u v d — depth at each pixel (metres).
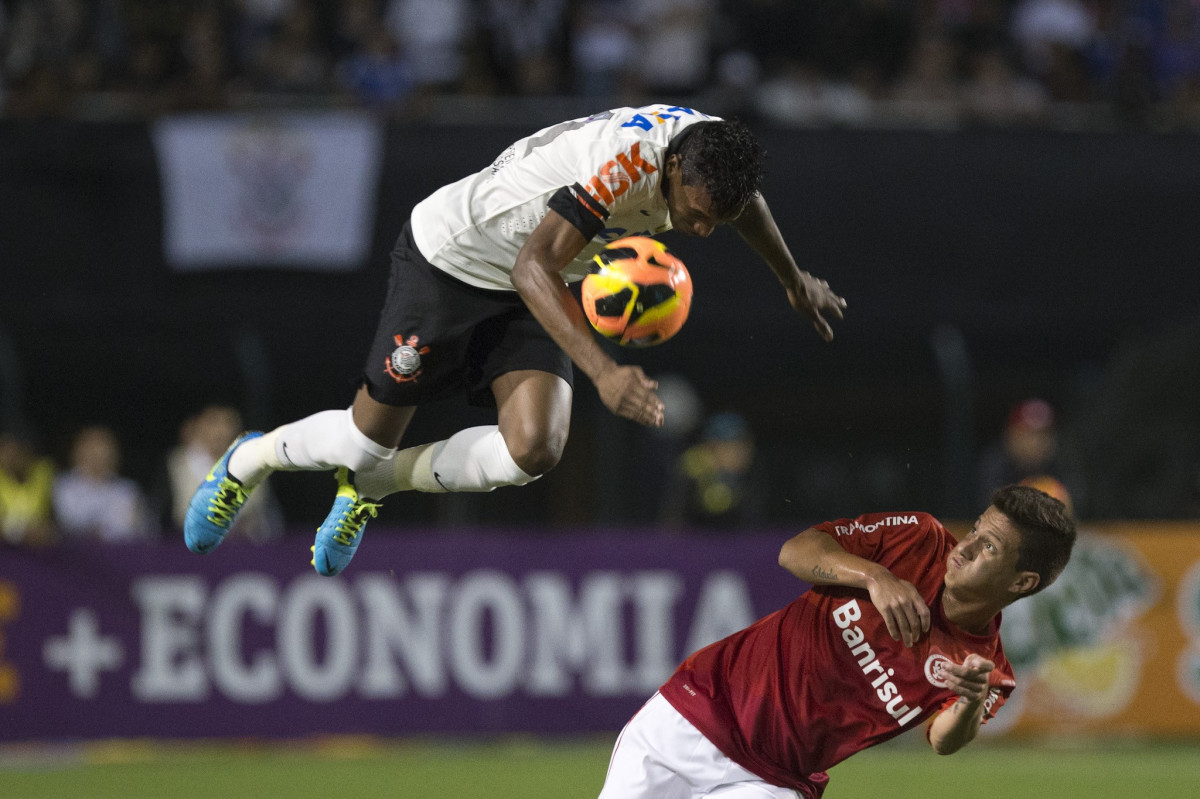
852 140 41.41
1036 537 12.84
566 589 31.38
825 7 46.88
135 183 39.00
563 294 13.05
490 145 40.28
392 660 30.69
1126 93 45.47
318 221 39.44
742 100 41.38
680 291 15.38
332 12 44.94
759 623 14.33
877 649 13.65
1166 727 32.41
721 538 32.03
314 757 30.45
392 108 42.31
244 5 44.25
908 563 13.69
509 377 14.98
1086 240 42.03
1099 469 41.06
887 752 32.94
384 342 15.12
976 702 12.86
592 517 39.72
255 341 37.97
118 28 43.81
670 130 13.82
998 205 41.78
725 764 13.89
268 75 42.31
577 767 28.83
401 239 15.59
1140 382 41.41
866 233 41.22
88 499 32.38
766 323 40.00
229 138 39.25
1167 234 42.34
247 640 30.34
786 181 41.03
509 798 25.42
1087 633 32.34
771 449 40.09
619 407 12.27
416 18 45.75
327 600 30.61
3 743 29.41
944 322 41.31
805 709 13.81
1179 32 49.41
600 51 45.28
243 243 39.16
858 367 40.91
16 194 38.50
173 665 30.12
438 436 39.94
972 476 38.84
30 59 43.44
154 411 38.94
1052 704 32.19
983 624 13.65
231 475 16.25
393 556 30.91
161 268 38.94
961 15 47.81
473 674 30.92
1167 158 42.53
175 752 30.98
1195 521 39.75
